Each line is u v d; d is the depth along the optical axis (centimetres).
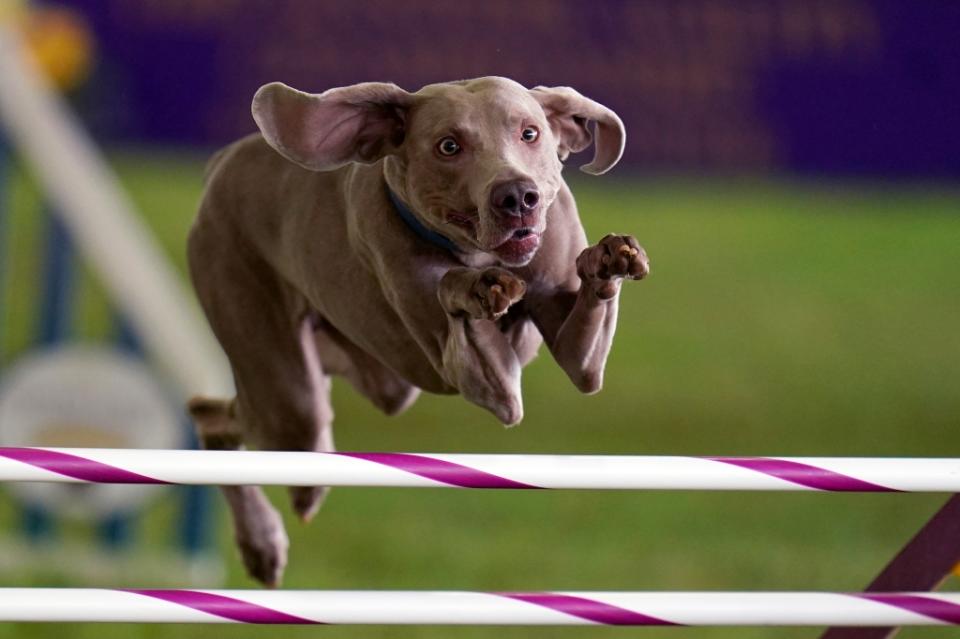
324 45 2661
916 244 2491
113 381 1103
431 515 1231
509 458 469
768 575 1107
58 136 1159
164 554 1125
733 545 1177
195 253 609
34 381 1099
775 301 2120
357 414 1533
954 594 491
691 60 2752
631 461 470
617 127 497
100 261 1129
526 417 1537
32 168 1153
